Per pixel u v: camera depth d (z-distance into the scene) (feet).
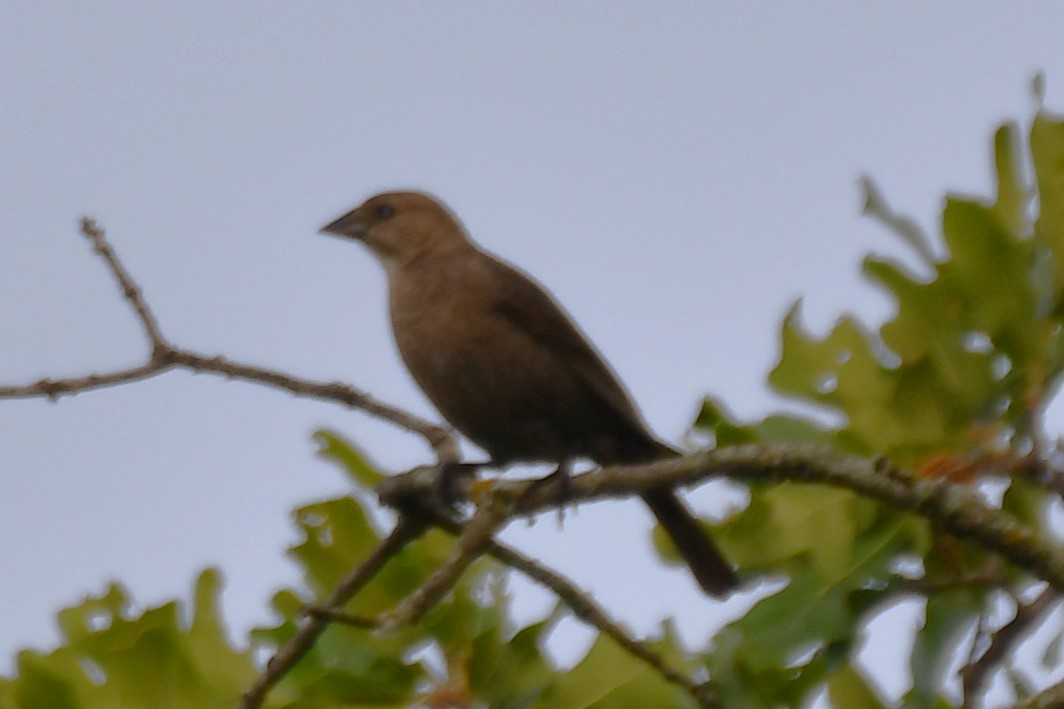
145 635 25.63
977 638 24.50
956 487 21.15
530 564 24.17
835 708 24.18
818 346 25.00
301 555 27.22
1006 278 24.08
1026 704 21.24
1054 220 24.39
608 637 25.26
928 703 23.59
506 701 25.46
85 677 25.96
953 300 24.39
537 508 24.12
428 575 27.04
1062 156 24.61
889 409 23.82
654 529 28.66
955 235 24.43
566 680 25.16
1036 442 23.47
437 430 28.30
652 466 23.08
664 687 24.82
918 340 24.57
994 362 23.93
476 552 23.77
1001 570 23.77
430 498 26.45
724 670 24.12
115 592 26.91
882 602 24.21
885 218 25.34
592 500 23.80
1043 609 23.76
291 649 23.97
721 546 25.48
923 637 24.04
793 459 21.57
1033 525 23.44
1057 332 24.09
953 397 23.71
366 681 26.14
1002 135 25.13
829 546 24.30
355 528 27.27
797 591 24.21
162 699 25.75
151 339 28.53
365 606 26.94
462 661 25.79
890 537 24.12
